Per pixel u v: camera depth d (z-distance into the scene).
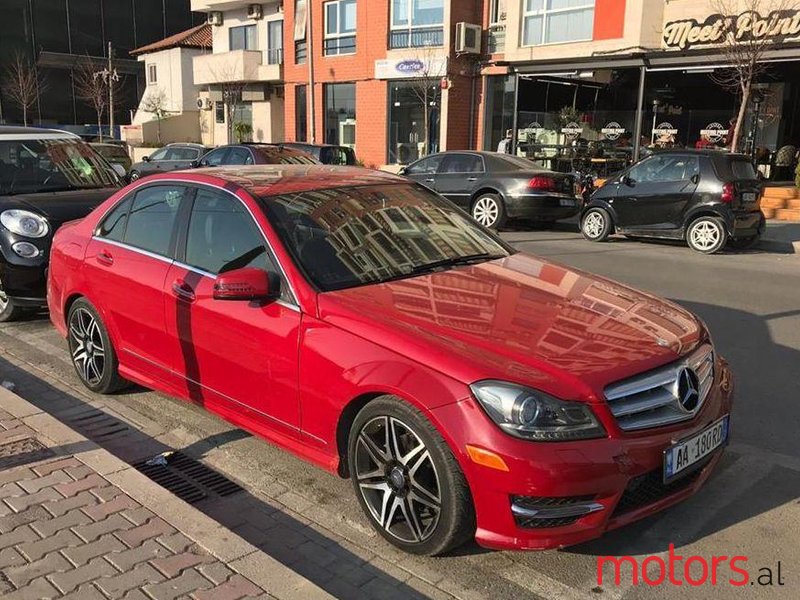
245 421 4.01
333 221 4.13
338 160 17.09
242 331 3.83
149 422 4.88
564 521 2.91
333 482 4.06
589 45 19.42
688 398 3.21
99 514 3.31
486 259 4.33
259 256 3.91
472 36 23.88
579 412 2.91
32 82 49.56
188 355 4.25
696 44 17.41
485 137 24.84
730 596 3.01
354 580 3.15
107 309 4.89
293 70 30.39
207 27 43.53
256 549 3.03
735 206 11.74
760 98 20.11
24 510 3.34
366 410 3.27
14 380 5.66
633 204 12.73
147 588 2.77
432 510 3.14
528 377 2.94
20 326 7.25
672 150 12.57
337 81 28.00
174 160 20.78
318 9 28.17
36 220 7.00
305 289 3.63
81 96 51.34
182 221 4.44
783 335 6.84
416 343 3.16
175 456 4.39
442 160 15.29
